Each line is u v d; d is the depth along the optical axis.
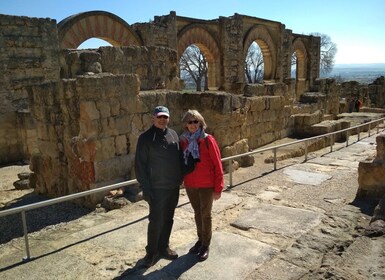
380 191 5.88
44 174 7.62
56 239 4.83
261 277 3.71
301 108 15.75
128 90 6.67
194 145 3.99
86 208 6.41
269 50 28.45
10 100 13.08
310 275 3.65
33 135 12.85
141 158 3.86
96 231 4.98
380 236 4.41
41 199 7.41
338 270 3.61
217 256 4.17
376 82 34.53
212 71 23.62
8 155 12.92
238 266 3.94
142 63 9.33
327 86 20.33
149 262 3.95
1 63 12.76
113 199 6.15
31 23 13.45
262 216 5.38
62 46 15.02
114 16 16.48
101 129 6.30
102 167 6.36
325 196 6.32
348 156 9.87
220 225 5.11
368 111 24.38
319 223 5.08
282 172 8.09
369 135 13.66
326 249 4.27
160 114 3.86
